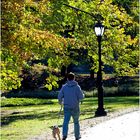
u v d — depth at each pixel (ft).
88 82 184.85
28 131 65.82
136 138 49.03
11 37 65.67
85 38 102.83
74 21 99.91
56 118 84.74
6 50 66.23
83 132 55.16
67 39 85.10
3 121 83.25
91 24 103.04
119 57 111.75
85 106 108.37
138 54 115.14
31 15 71.82
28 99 129.18
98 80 81.10
